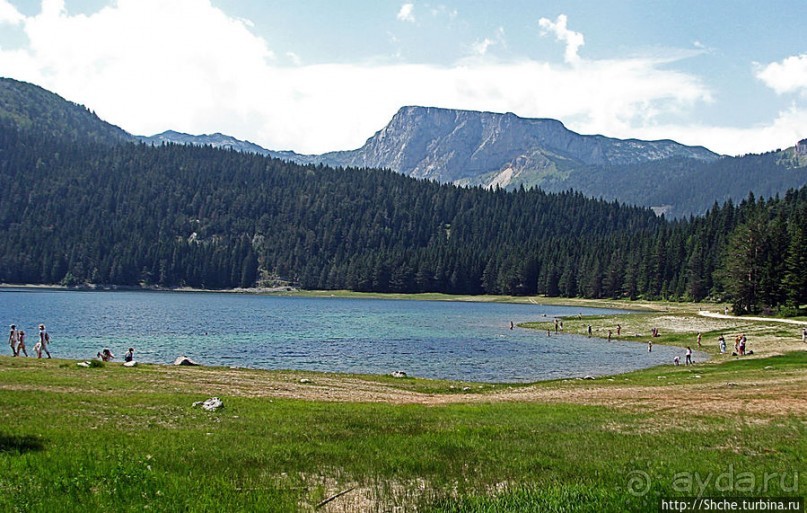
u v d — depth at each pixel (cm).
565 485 1312
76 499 1129
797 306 10131
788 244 10738
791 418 2211
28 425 1827
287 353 6525
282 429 1962
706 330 8925
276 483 1317
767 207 16212
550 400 3027
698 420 2209
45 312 11588
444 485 1345
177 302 16838
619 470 1462
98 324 9475
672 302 16638
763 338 7381
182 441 1689
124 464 1354
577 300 19988
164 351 6481
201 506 1115
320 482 1352
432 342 7825
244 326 9831
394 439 1839
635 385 3953
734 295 11381
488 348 7225
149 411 2200
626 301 18625
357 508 1178
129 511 1077
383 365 5725
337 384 3797
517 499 1204
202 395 2805
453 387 3941
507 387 4022
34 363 3753
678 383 3903
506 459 1591
